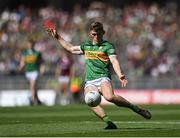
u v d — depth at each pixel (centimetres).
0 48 9875
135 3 11300
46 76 8456
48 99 7831
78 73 8694
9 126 3228
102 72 2950
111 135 2645
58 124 3369
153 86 8394
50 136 2631
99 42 2978
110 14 10494
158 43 9662
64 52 7600
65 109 5356
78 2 11431
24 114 4584
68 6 11444
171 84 8381
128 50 9475
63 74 7469
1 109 5350
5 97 7869
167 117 4038
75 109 5344
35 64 6372
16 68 9325
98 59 2955
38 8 11512
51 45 9512
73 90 7606
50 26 3072
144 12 10519
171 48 9588
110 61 2964
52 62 9325
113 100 2906
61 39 3072
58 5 11506
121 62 9288
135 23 10162
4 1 11669
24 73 9212
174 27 10112
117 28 10000
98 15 10462
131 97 7669
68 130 2941
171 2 11206
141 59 9338
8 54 9725
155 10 10612
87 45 3000
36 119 3931
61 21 10462
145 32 9894
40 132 2838
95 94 2891
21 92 7844
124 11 10612
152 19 10312
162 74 9212
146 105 6031
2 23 10525
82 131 2866
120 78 2902
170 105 5991
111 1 11369
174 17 10462
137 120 3731
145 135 2631
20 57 9462
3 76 8631
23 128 3081
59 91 7706
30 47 6366
